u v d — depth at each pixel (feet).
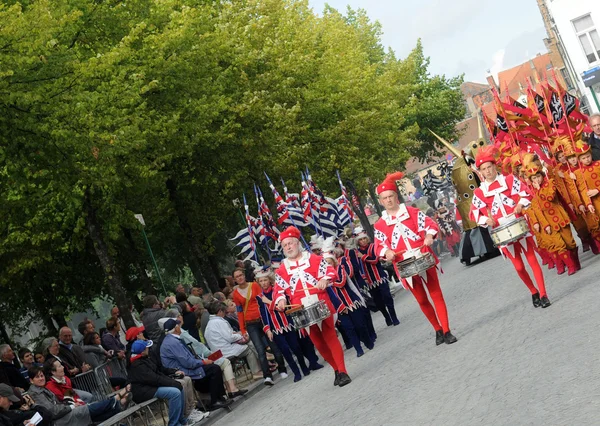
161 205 106.73
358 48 175.32
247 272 84.07
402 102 179.63
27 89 65.10
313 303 43.73
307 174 85.05
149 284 108.17
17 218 89.40
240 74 107.04
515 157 57.52
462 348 39.45
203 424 53.01
